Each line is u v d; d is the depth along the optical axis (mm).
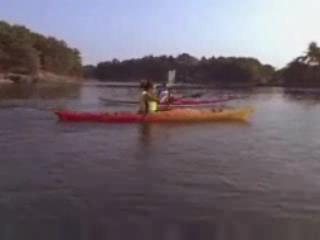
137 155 14961
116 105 35781
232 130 21016
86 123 22297
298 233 8352
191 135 19281
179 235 8281
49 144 16797
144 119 22516
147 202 10047
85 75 181500
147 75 168500
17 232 8344
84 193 10625
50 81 112188
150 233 8383
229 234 8328
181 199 10289
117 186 11227
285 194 10703
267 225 8797
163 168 13156
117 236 8219
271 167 13445
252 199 10328
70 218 9086
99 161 13992
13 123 22406
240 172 12773
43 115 25953
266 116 28578
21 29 115000
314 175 12492
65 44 138625
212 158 14641
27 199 10148
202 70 150750
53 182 11500
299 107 37188
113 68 179250
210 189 11047
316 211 9586
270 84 112688
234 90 77750
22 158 14281
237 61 140875
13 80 95500
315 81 108938
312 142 18031
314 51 111438
